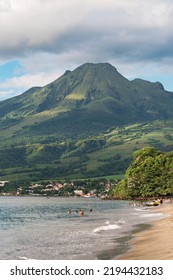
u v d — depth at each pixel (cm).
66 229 7525
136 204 18425
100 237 6016
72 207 18088
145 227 7300
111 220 9500
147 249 4556
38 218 11269
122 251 4594
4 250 4956
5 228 8138
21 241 5825
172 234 5850
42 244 5459
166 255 4000
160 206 16162
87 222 9212
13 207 18512
